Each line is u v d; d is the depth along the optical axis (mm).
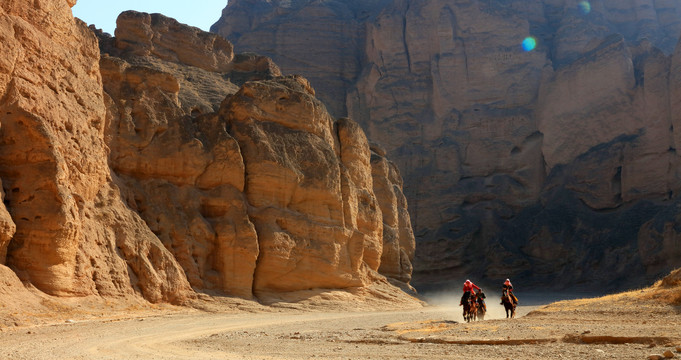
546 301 55969
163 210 32906
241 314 30062
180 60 47406
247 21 108938
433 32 96500
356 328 22766
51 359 13328
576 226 78500
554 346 14211
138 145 33875
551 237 78125
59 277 24938
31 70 26844
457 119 91312
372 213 44469
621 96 81125
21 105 25797
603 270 72562
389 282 48750
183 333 20625
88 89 30312
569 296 64312
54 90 27922
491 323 20859
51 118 26938
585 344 14266
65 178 26031
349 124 44500
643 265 67688
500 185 87062
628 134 79938
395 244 51438
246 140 36000
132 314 26266
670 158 74812
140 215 32562
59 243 24875
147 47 45344
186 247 32312
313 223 36750
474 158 89500
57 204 25109
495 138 89625
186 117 35781
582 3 100188
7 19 26031
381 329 21656
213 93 44219
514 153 88812
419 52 96750
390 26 98625
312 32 101500
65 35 29703
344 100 100125
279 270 34750
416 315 31922
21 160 25484
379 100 95500
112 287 27688
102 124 30906
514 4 99625
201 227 33031
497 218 84750
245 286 33312
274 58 100875
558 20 101312
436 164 89812
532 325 18875
